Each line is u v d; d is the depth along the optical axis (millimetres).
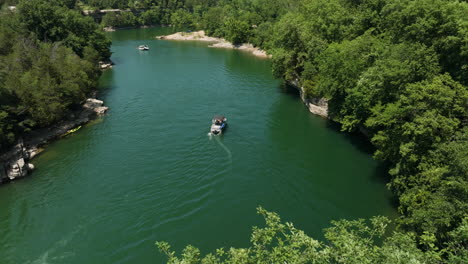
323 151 49156
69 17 102250
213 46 154125
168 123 59219
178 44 157250
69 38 95562
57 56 67562
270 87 81938
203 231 33000
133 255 30281
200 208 36438
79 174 43406
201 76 92750
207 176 42531
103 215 35531
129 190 39750
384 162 45125
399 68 35281
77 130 56969
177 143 51438
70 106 63594
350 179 41875
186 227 33594
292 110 66250
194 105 68312
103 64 106438
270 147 50344
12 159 43969
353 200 37719
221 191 39469
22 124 49719
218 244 31297
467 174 24094
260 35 140250
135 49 139250
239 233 32719
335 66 51625
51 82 57344
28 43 70688
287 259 16438
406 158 31594
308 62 66938
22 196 39156
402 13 40781
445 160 27312
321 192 39312
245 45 150875
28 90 52094
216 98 72750
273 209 36219
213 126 55031
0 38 67438
